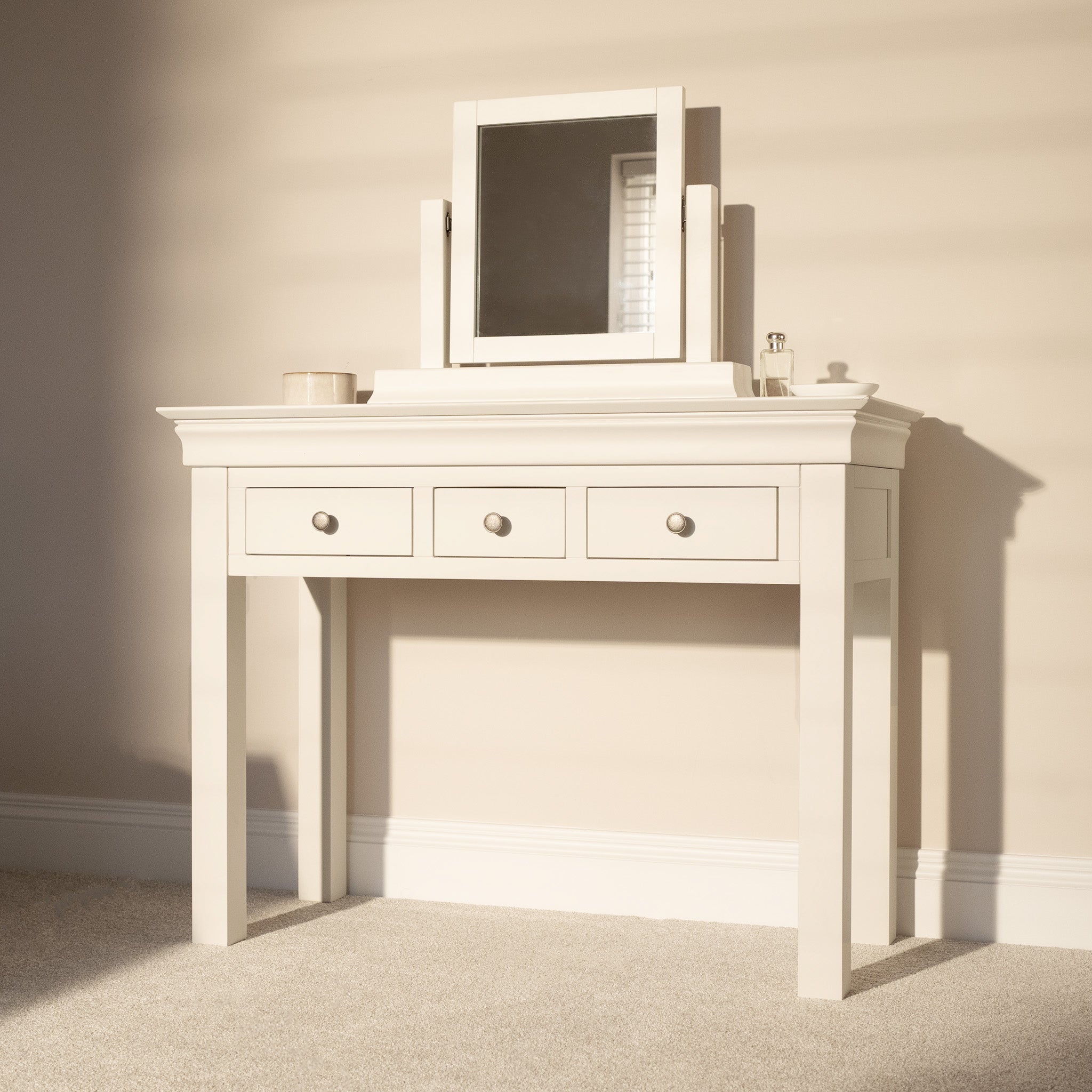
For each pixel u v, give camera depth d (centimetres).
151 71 246
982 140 211
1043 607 210
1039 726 210
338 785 231
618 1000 178
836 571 173
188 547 246
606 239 215
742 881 218
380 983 185
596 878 224
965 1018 172
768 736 220
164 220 246
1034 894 208
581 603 227
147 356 247
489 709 231
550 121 219
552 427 182
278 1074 154
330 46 238
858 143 216
